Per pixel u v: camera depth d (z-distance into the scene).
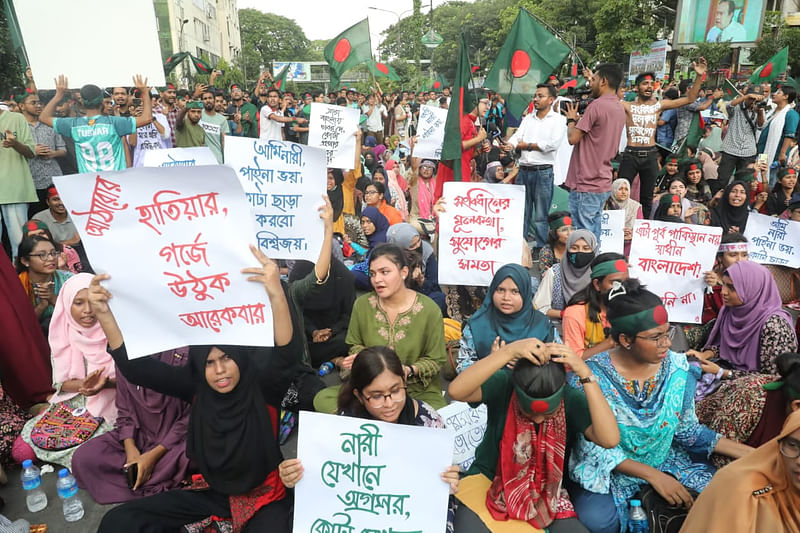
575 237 4.72
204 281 2.26
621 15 24.08
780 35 27.50
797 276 5.20
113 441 3.58
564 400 2.69
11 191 6.34
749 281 3.77
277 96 11.47
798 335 4.61
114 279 2.20
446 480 2.35
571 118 5.70
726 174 10.22
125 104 7.94
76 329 3.77
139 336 2.28
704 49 24.58
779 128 9.71
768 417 2.96
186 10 49.22
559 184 9.01
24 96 7.19
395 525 2.41
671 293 4.59
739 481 1.98
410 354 3.77
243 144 3.53
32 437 3.67
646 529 2.82
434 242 5.93
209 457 2.77
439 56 56.78
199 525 2.96
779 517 1.94
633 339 2.69
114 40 6.00
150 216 2.16
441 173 6.32
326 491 2.44
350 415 2.65
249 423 2.74
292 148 3.58
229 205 2.19
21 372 4.12
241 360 2.67
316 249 3.74
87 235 2.14
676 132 11.30
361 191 8.90
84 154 6.52
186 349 3.54
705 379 3.80
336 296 4.99
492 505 2.62
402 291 3.84
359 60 9.34
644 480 2.87
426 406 2.79
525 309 3.48
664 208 6.81
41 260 4.53
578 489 2.94
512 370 2.63
